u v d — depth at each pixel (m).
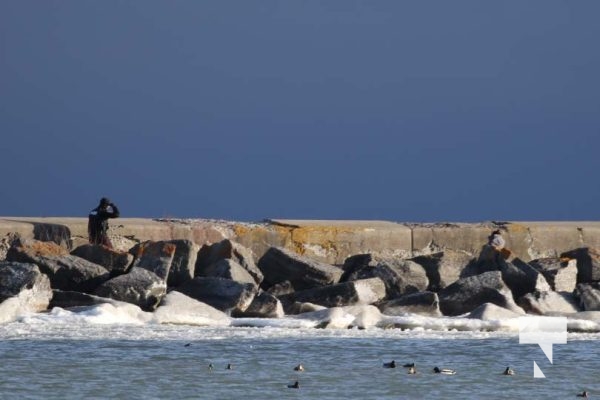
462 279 110.69
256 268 113.88
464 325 101.38
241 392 72.00
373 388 73.94
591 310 112.12
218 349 86.31
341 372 78.75
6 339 87.94
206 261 113.88
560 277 118.56
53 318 96.44
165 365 79.56
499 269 117.75
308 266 112.50
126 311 99.06
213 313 100.50
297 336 93.62
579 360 86.31
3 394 70.38
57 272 105.06
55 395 70.38
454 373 79.50
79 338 88.94
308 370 79.06
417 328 100.69
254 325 99.38
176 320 98.88
